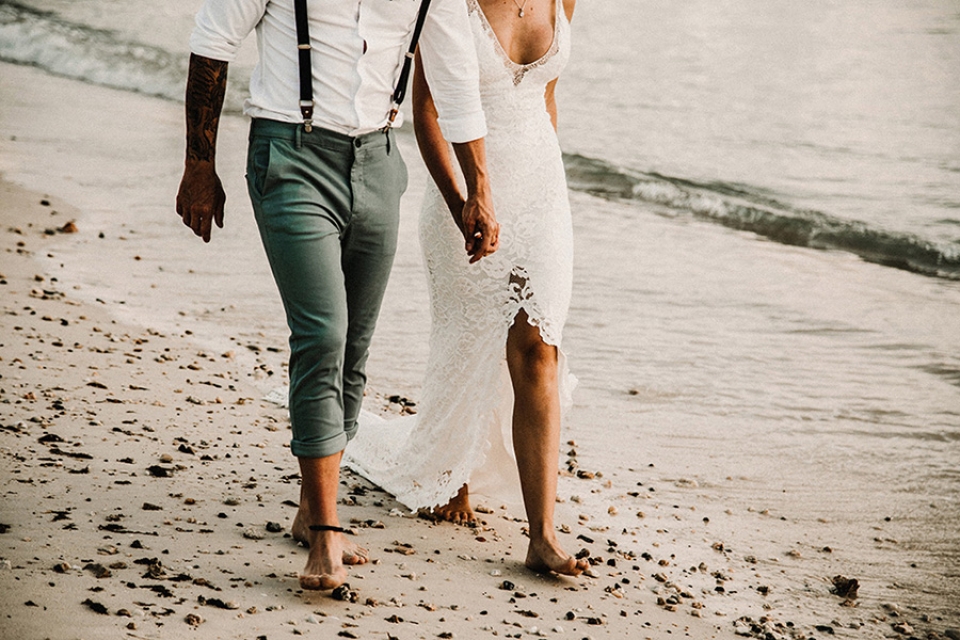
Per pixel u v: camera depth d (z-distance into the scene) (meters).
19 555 3.29
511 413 4.15
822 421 5.98
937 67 18.55
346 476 4.64
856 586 4.07
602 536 4.37
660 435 5.68
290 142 3.29
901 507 4.93
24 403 4.88
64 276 7.33
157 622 2.94
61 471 4.13
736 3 23.95
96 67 17.31
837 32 21.27
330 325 3.27
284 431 5.01
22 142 11.58
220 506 3.98
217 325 6.73
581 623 3.43
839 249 10.48
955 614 3.96
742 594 3.97
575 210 11.23
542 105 4.02
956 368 6.93
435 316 4.17
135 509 3.84
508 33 3.91
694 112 15.86
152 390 5.34
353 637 3.03
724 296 8.37
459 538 4.07
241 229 9.17
